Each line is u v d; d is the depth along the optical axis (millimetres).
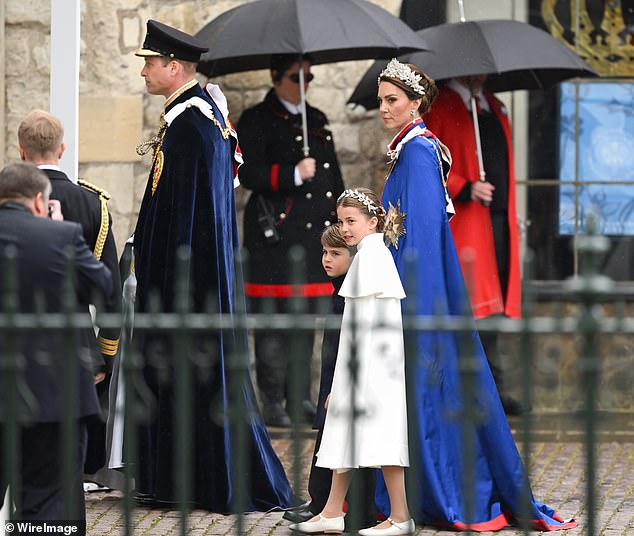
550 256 31078
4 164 27516
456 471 19484
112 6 28906
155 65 21828
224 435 21094
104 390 20688
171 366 21109
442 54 27391
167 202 21500
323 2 26875
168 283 21281
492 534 19234
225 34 26516
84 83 28984
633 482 23062
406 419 18266
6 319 12266
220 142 21922
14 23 27500
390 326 12445
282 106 28703
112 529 19766
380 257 18125
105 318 12438
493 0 30625
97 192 19578
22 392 14273
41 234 15617
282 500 21469
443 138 28641
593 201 31172
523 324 11664
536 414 28859
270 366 28312
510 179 29078
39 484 15781
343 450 17969
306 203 28469
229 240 22000
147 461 21328
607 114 31203
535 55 27391
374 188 30047
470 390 11914
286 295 28344
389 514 19375
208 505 21141
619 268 30938
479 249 28438
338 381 17922
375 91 27734
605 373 28828
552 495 22203
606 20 31062
